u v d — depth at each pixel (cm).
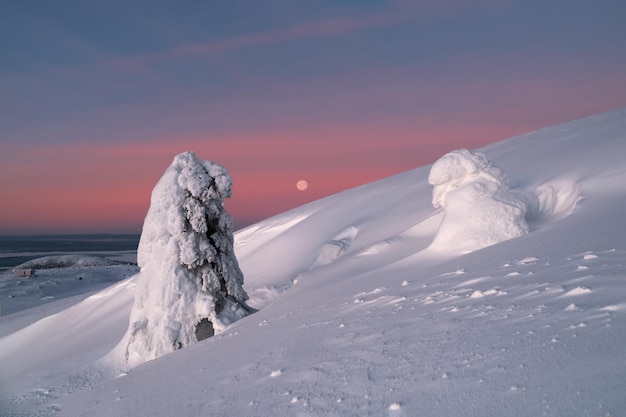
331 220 2923
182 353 871
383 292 848
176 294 1392
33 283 7081
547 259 700
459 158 1241
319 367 471
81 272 8581
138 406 542
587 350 314
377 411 323
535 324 403
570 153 1677
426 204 2150
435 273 912
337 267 1535
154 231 1416
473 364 354
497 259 848
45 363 2066
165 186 1421
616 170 1209
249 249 3400
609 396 247
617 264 541
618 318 357
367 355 464
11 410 1206
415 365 392
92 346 2148
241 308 1484
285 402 398
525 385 292
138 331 1398
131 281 3141
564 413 246
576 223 938
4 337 3031
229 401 449
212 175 1477
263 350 644
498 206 1131
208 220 1479
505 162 2073
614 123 2053
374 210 2703
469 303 562
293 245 2767
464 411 284
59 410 674
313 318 791
